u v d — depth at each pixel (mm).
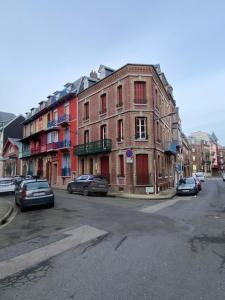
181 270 5281
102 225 9828
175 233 8344
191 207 14578
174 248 6750
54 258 6297
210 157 101875
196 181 26594
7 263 6094
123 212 12883
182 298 4141
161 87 29938
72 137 32375
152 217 11344
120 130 25844
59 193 24609
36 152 40375
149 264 5664
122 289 4496
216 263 5625
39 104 43594
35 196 14969
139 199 20016
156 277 4969
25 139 44844
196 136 102750
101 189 22484
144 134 24859
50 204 15594
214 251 6426
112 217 11492
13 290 4621
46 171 38312
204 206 14969
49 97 40000
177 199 19938
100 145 26953
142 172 24344
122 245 7137
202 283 4664
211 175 99875
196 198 20391
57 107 36188
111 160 26297
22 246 7523
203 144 96875
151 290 4434
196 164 92188
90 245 7250
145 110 24844
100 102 28469
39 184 15453
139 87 25281
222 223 9797
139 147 24359
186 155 67688
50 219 11703
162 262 5766
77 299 4195
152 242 7348
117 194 22531
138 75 25125
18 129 56531
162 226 9445
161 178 27359
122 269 5414
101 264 5750
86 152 28844
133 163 24125
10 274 5410
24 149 47500
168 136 34156
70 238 8125
